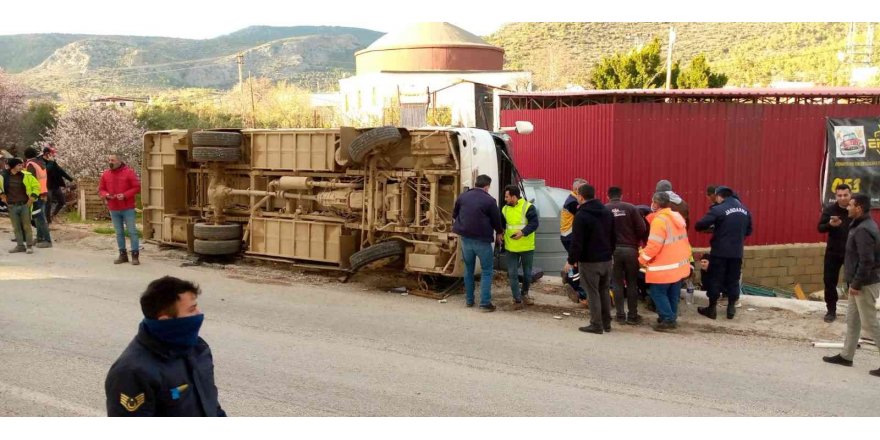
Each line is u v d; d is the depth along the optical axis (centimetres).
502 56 4747
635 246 888
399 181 1045
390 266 1098
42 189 1412
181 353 320
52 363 682
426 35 4638
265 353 732
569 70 5566
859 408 598
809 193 1574
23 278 1089
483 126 3025
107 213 1756
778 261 1559
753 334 844
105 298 957
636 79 3362
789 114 1554
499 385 645
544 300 1004
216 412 335
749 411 588
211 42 16550
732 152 1538
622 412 581
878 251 698
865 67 4556
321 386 635
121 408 302
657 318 911
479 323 873
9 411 562
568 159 1670
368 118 3734
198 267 1211
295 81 13125
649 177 1515
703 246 1541
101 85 10231
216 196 1223
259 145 1188
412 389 630
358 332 822
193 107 4209
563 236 993
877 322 703
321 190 1136
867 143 1574
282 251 1172
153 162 1363
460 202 943
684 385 652
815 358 748
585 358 732
